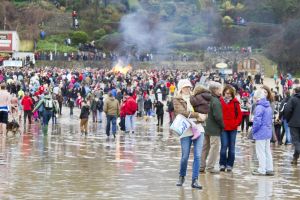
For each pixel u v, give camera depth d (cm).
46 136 3909
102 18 17000
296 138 2738
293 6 16312
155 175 2323
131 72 10575
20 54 12912
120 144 3488
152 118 6078
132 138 3922
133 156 2900
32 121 5209
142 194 1958
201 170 2431
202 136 2080
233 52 14075
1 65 11469
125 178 2245
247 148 3356
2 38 12875
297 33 14088
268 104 2412
